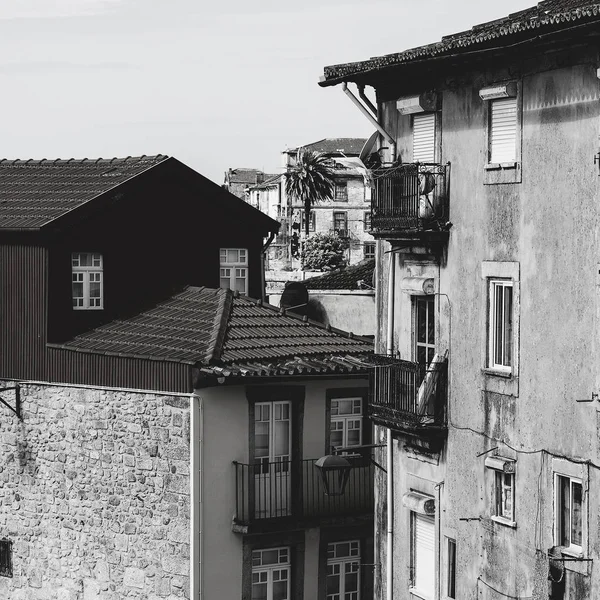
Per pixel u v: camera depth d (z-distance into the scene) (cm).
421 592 3419
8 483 4116
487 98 3052
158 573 3744
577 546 2834
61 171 4503
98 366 3878
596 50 2722
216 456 3703
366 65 3362
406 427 3294
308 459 3891
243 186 17338
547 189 2886
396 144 3466
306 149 14412
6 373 4106
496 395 3075
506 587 3045
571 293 2809
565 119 2823
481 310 3123
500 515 3095
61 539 3981
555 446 2867
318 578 3934
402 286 3441
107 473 3862
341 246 13200
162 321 4041
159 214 4312
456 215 3212
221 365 3675
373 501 4012
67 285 4059
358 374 3906
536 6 3167
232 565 3753
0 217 4141
